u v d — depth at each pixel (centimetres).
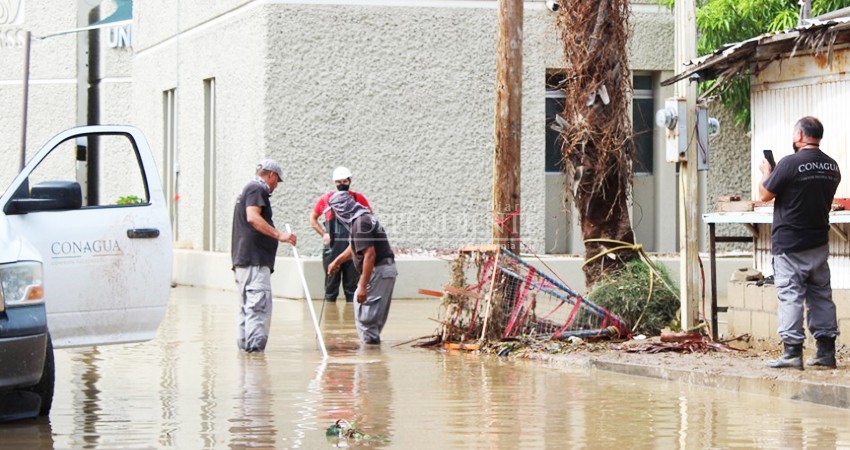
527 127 2378
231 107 2522
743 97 2358
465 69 2380
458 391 1197
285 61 2331
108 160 3406
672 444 920
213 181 2678
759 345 1411
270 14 2328
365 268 1608
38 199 1160
